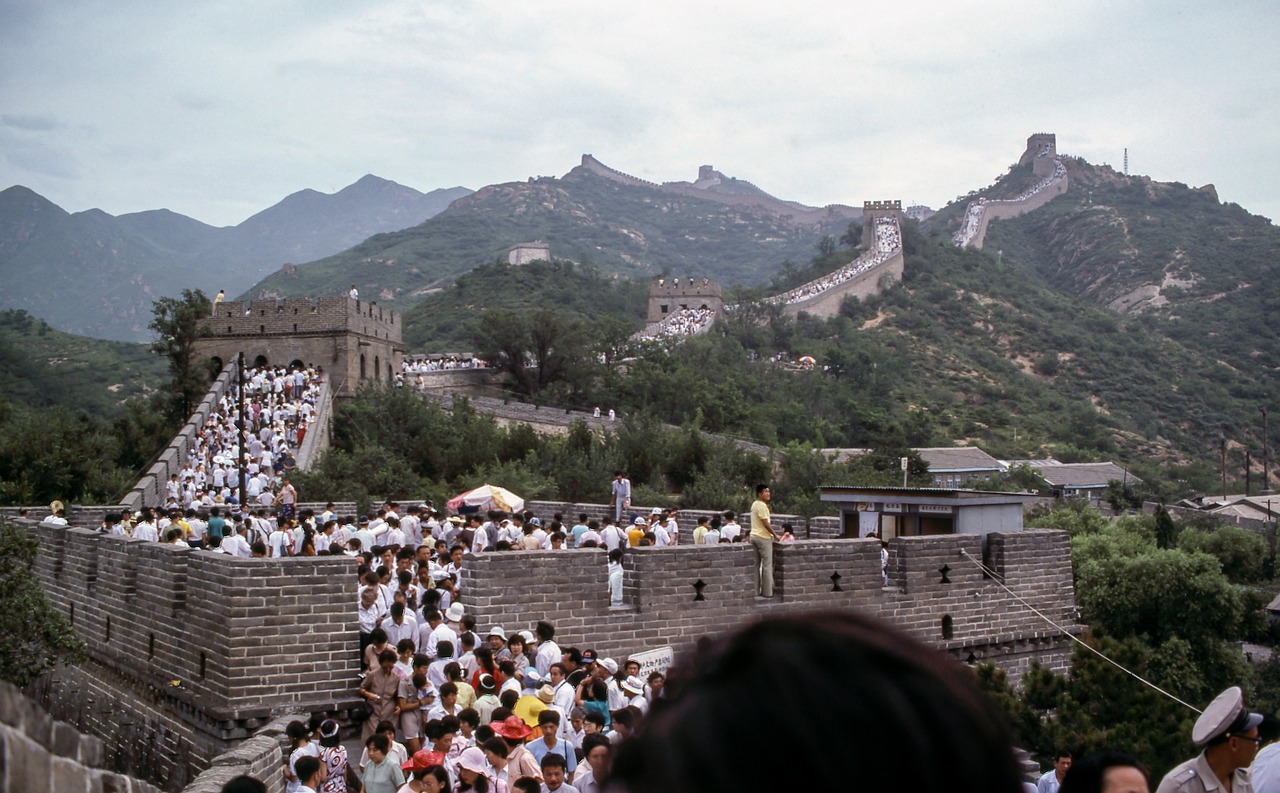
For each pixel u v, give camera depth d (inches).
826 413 4987.7
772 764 59.7
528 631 743.1
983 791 60.7
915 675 62.9
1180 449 6628.9
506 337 4222.4
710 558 821.2
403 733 648.4
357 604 702.5
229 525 1027.9
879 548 885.2
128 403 2950.3
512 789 488.1
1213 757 302.4
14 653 772.6
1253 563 2497.5
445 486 2401.6
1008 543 953.5
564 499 2509.8
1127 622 1354.6
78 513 1331.2
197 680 719.7
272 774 542.0
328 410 2768.2
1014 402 6624.0
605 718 572.7
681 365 4653.1
